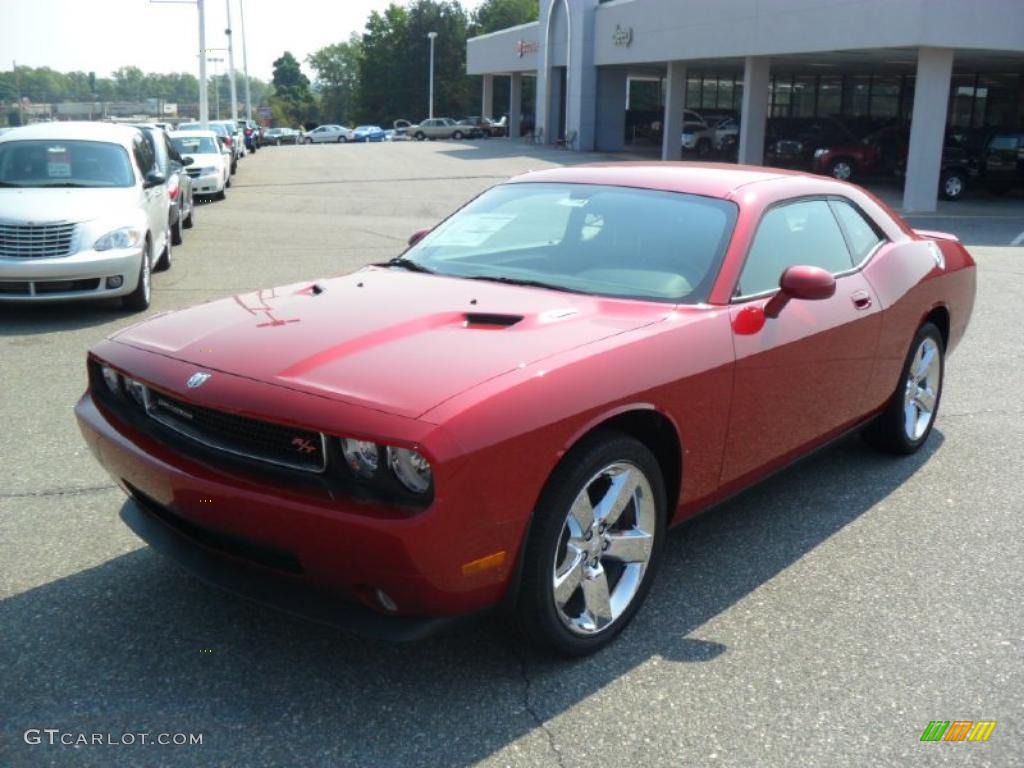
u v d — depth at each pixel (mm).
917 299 5039
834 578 3971
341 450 2779
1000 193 28156
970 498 4879
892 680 3230
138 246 8984
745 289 3850
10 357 7289
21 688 3062
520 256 4156
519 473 2854
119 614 3516
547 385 2959
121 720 2920
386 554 2705
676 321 3525
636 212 4168
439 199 24438
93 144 10125
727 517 4590
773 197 4215
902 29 22328
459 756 2793
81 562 3924
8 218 8484
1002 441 5797
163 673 3164
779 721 2992
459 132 65875
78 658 3232
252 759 2760
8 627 3410
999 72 34031
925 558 4180
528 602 3057
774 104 44438
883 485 5039
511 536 2895
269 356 3127
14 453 5191
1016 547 4309
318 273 11734
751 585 3895
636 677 3211
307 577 2906
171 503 3105
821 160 28875
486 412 2789
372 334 3240
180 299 9906
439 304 3568
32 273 8422
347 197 24688
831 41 25016
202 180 22484
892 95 39375
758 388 3799
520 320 3385
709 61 34969
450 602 2838
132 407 3414
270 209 21031
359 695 3072
